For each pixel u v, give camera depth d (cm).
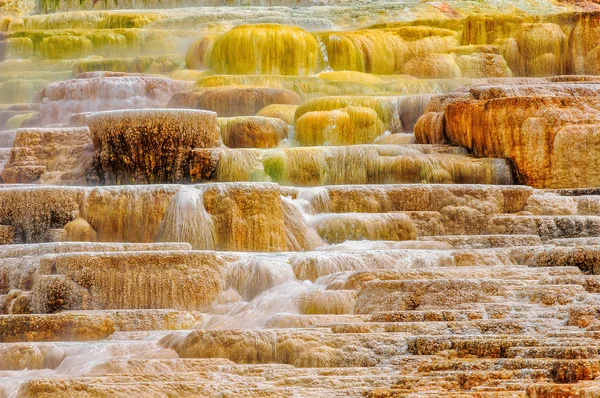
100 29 5028
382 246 2527
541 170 3158
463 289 1991
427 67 4353
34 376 1752
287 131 3478
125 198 2688
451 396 1406
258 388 1515
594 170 3141
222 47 4253
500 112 3195
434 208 2831
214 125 3177
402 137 3472
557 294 1967
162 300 2228
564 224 2766
